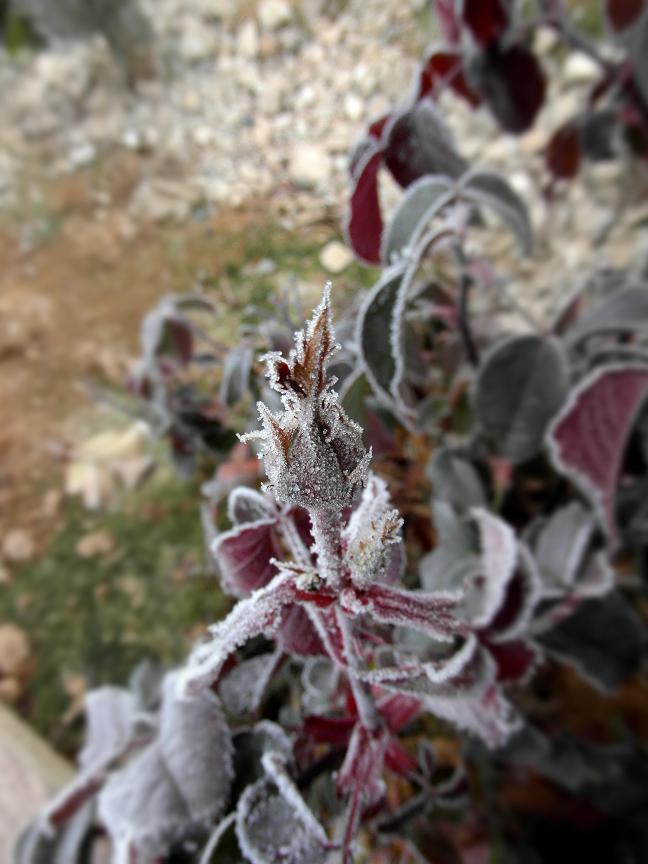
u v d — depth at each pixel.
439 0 0.31
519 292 0.39
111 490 0.41
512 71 0.33
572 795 0.31
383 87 0.30
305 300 0.25
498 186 0.26
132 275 0.42
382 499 0.16
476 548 0.25
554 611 0.27
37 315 0.45
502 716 0.20
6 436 0.43
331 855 0.20
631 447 0.32
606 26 0.37
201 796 0.20
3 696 0.37
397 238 0.22
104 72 0.45
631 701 0.33
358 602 0.14
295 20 0.33
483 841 0.28
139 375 0.31
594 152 0.40
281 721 0.23
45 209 0.46
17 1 0.48
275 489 0.11
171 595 0.37
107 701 0.29
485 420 0.28
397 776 0.22
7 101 0.48
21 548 0.41
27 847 0.29
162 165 0.41
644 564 0.33
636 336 0.35
